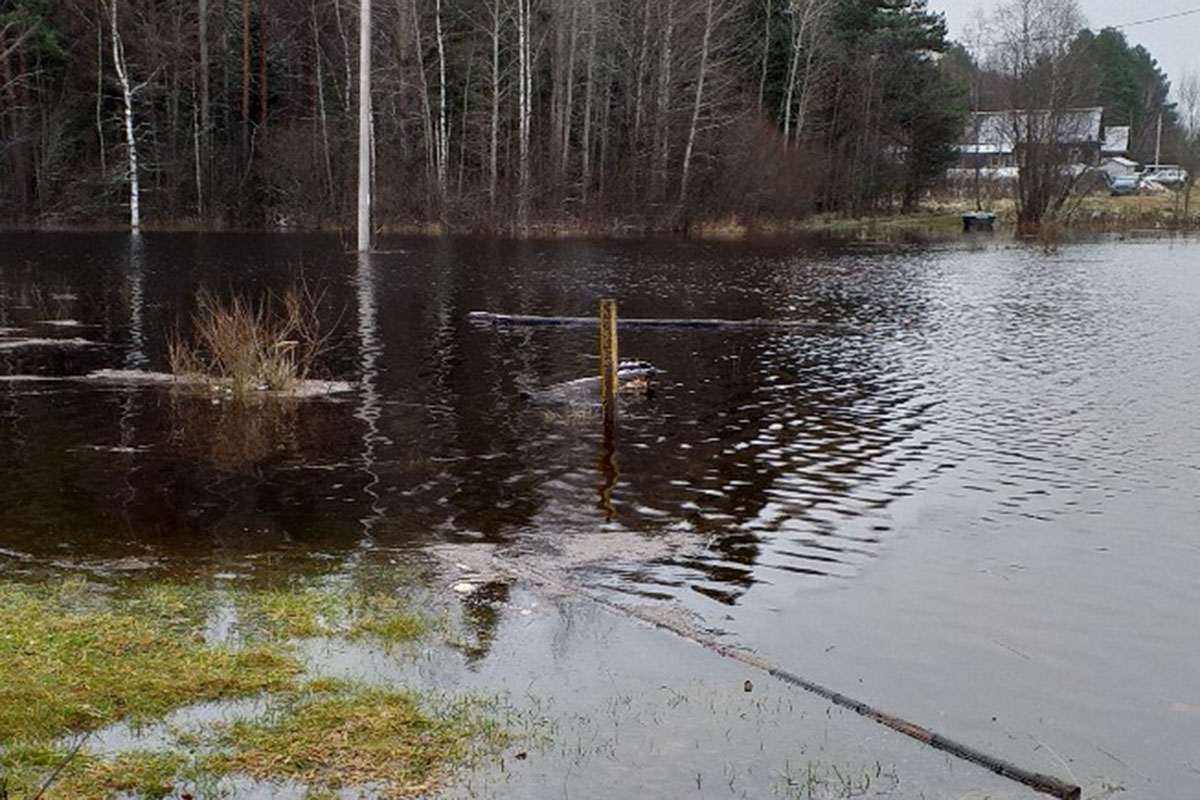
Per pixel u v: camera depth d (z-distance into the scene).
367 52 32.34
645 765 4.60
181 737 4.61
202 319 18.27
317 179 45.97
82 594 6.33
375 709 4.95
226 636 5.73
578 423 11.66
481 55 48.22
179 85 47.34
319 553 7.38
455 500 8.77
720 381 14.29
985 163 83.31
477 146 48.81
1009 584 7.11
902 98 65.62
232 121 48.44
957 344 17.75
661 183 48.81
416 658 5.59
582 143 50.97
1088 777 4.74
